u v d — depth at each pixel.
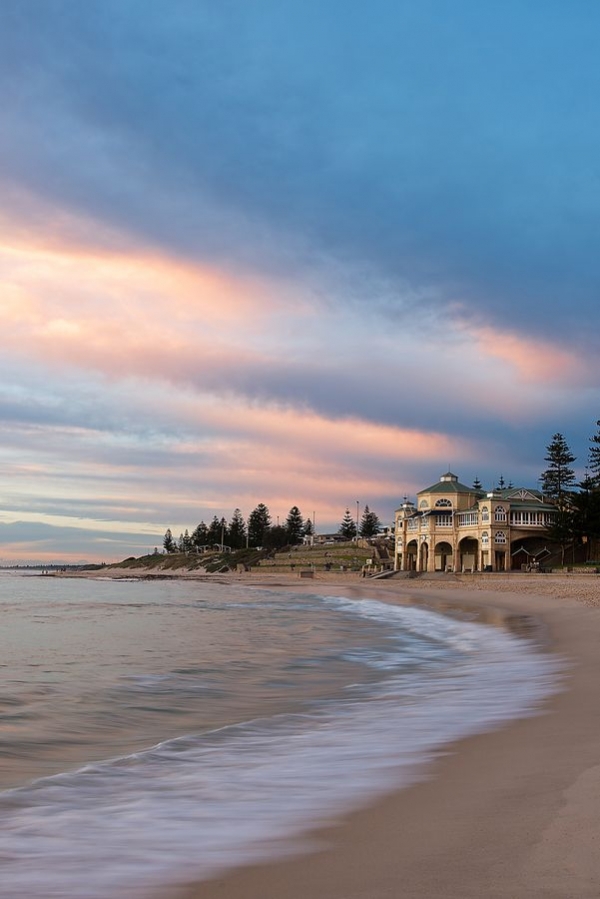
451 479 134.62
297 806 9.53
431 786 10.03
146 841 8.40
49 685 21.11
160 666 25.52
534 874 6.54
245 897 6.67
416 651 30.59
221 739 14.20
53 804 10.05
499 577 95.38
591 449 117.50
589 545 114.12
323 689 20.77
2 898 6.88
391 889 6.50
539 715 14.94
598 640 29.30
